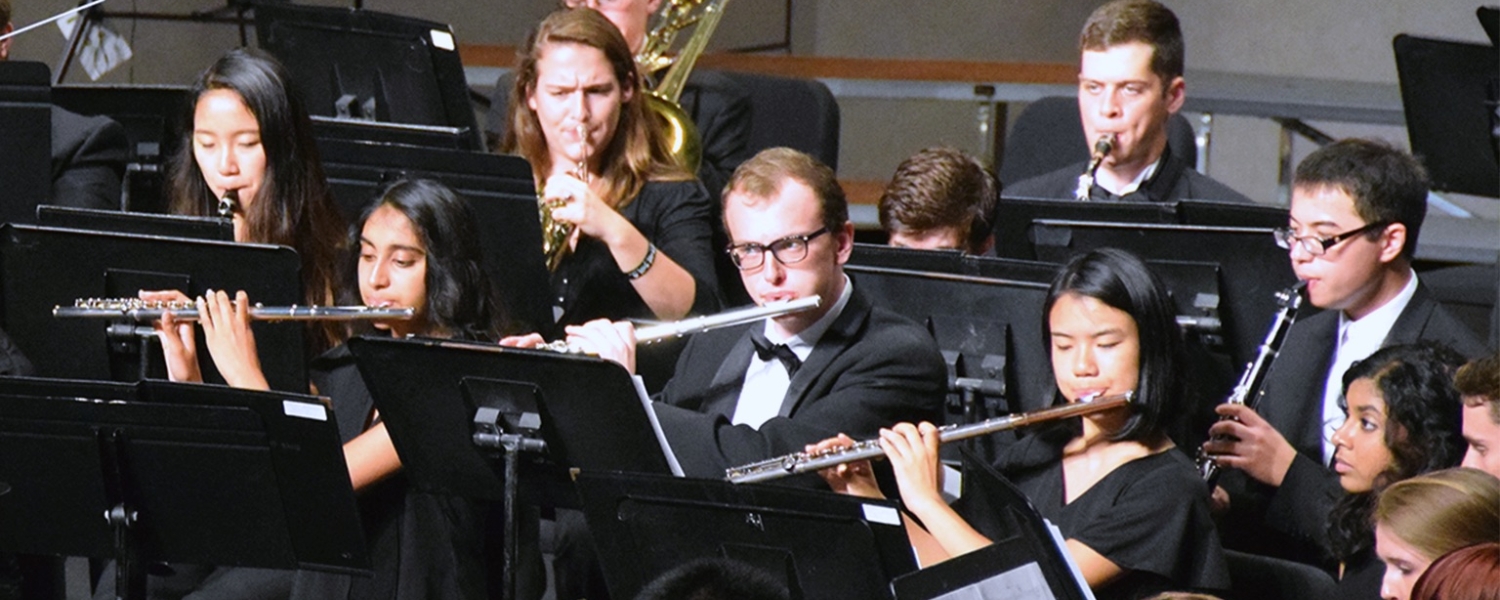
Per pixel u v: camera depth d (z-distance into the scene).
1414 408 11.03
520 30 32.25
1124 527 10.50
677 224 15.12
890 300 13.13
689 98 18.38
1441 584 8.02
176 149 15.32
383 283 12.76
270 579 12.91
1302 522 12.06
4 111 14.78
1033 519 9.29
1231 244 13.34
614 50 14.95
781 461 11.23
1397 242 12.74
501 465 11.33
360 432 12.60
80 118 16.05
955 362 12.95
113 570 13.30
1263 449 12.20
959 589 9.19
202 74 14.16
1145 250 13.70
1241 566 11.97
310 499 11.12
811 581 10.07
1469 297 19.81
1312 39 30.27
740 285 16.14
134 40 28.14
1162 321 10.80
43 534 11.57
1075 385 10.91
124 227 13.41
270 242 13.88
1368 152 12.74
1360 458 11.24
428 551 12.14
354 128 14.64
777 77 20.41
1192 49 32.56
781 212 12.09
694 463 11.76
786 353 12.38
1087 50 16.02
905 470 10.82
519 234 13.84
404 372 11.11
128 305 12.66
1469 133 17.44
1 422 11.19
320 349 13.55
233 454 11.06
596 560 13.44
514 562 11.11
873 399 12.00
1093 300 10.77
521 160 13.60
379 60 15.97
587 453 11.07
